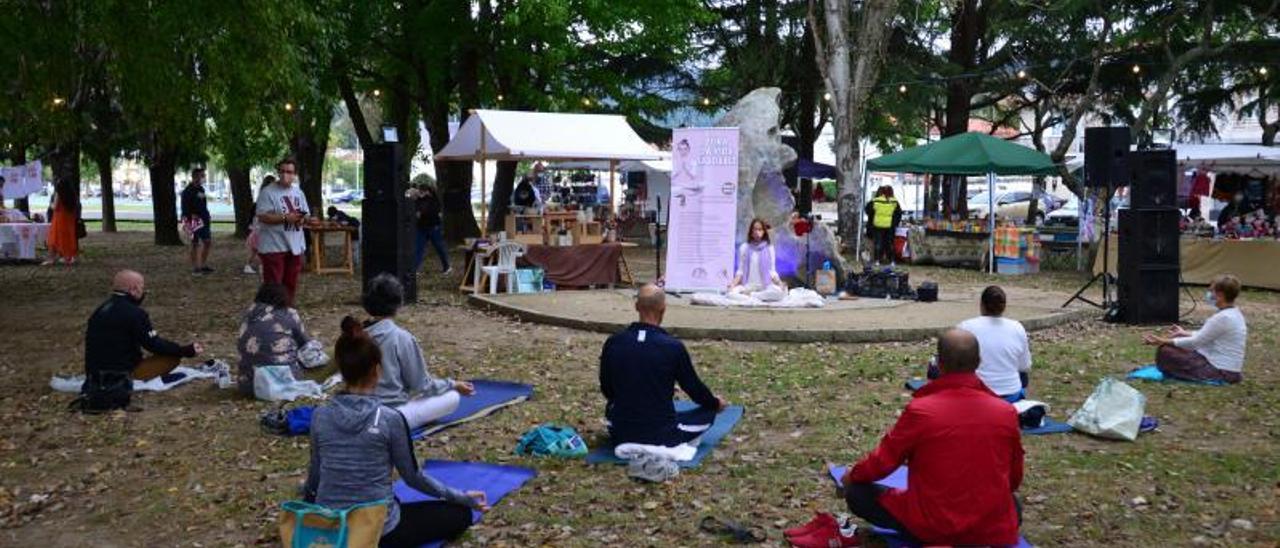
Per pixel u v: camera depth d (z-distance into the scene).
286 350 8.31
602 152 16.81
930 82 28.28
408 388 6.81
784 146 14.97
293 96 14.24
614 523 5.35
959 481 4.36
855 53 21.70
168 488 6.05
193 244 19.11
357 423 4.41
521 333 11.60
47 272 19.25
